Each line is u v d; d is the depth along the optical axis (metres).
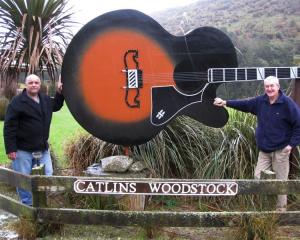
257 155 4.60
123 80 4.36
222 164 4.58
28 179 3.56
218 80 4.37
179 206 4.52
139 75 4.37
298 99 4.42
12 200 3.80
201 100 4.40
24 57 5.58
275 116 4.00
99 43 4.33
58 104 4.40
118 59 4.35
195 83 4.40
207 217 3.50
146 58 4.36
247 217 3.50
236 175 4.53
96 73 4.34
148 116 4.40
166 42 4.36
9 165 5.54
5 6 5.57
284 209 3.68
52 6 5.58
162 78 4.38
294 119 3.93
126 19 4.33
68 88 4.34
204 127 4.89
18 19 5.61
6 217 4.20
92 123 4.38
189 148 4.78
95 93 4.36
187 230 3.93
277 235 3.70
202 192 3.47
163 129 4.59
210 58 4.37
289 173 4.56
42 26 5.65
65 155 5.28
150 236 3.73
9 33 5.60
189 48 4.37
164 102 4.40
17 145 4.12
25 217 3.66
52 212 3.57
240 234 3.50
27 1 5.53
